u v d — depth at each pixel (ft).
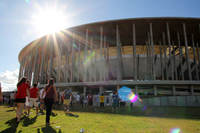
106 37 108.88
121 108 49.75
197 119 27.86
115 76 121.70
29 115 27.27
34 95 28.07
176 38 108.47
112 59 122.62
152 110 44.34
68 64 112.27
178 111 42.34
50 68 114.52
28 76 132.98
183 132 16.70
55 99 20.51
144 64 120.98
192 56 114.01
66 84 91.45
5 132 14.23
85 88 86.33
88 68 117.29
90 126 18.19
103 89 83.56
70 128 16.60
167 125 20.66
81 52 125.49
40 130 15.31
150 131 16.65
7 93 89.61
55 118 24.11
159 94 76.43
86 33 102.22
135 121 23.26
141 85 78.79
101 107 50.34
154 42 116.88
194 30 95.50
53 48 123.85
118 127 18.26
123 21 89.25
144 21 88.48
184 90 78.02
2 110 34.27
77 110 40.50
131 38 110.63
